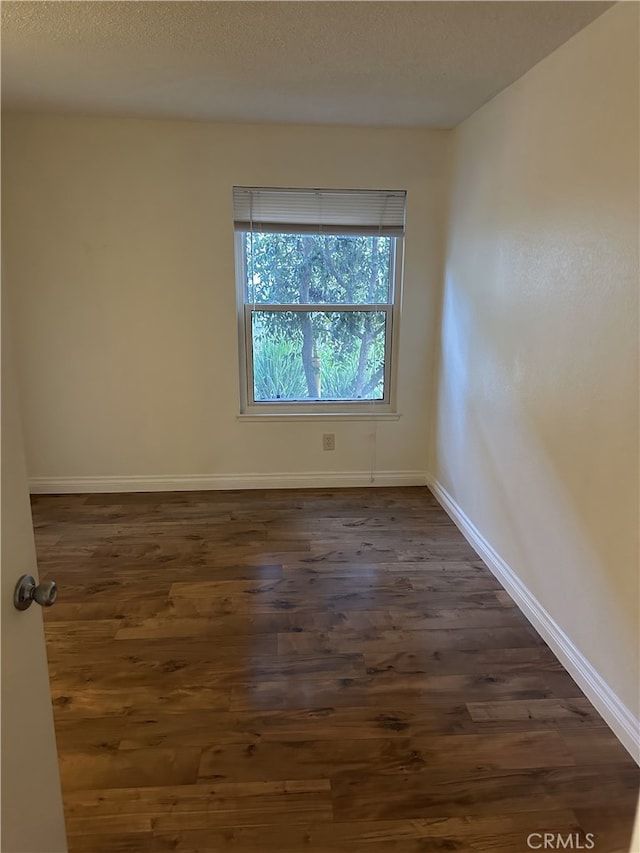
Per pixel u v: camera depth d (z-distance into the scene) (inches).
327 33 77.5
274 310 142.2
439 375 142.9
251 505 140.4
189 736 68.3
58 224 130.1
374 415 149.4
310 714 72.0
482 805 59.7
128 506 139.2
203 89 102.7
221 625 90.6
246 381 146.3
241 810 58.8
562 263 80.7
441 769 63.9
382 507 140.1
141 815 58.2
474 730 69.6
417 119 121.6
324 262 140.6
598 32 70.9
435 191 135.5
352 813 58.6
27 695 38.6
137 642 86.0
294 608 95.5
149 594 99.4
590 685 74.5
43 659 41.1
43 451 144.6
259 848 55.0
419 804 59.7
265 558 113.0
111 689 76.0
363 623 91.5
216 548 117.1
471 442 119.3
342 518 133.0
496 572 105.9
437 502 143.8
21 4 69.4
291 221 135.6
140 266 134.2
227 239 134.3
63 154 126.3
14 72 94.4
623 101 66.2
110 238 132.0
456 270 128.0
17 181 127.1
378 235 138.4
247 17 72.9
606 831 57.0
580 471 76.8
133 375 141.0
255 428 147.9
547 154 84.5
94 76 96.2
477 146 113.7
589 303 73.9
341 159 131.8
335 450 151.6
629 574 66.5
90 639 86.6
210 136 128.2
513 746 67.2
